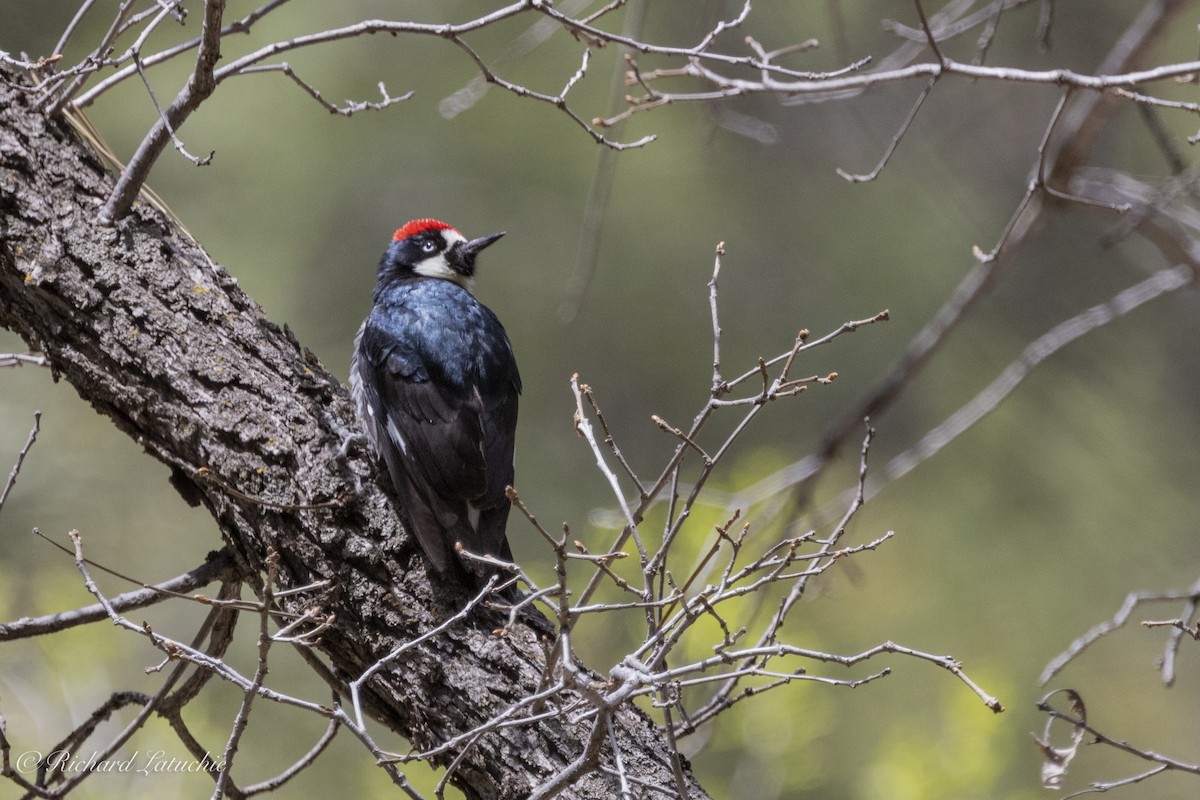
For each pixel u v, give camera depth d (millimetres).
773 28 13156
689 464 14383
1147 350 15047
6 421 11375
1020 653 13867
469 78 13742
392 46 13789
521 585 7109
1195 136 7020
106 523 11617
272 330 6727
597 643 8820
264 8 6637
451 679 5965
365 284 13969
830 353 14539
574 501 13914
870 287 14500
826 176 14383
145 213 6629
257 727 11031
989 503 14438
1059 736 13344
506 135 13891
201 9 12859
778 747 9039
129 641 10023
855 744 11977
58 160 6586
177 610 11828
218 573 6484
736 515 5211
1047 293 14680
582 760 5023
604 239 14242
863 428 14305
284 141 13805
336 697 6312
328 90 13695
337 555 6164
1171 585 14273
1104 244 9891
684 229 14289
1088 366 14750
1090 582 14320
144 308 6371
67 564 11117
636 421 14484
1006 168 14453
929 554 14156
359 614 6125
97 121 13211
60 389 11781
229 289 6684
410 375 7418
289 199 13906
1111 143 14680
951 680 9641
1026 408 14648
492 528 7160
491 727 4961
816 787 10508
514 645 6074
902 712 12477
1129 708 14359
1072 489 14555
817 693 9227
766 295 14539
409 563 6234
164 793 8664
